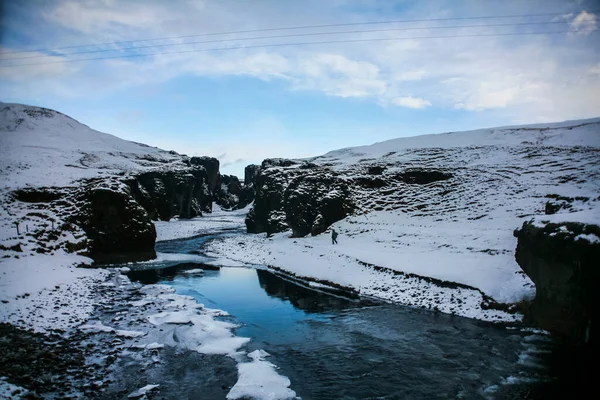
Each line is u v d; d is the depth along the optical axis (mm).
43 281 25641
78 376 13648
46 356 15000
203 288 28812
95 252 37469
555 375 14242
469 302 22453
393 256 32156
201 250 47938
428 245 33500
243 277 33094
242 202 123062
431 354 16484
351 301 25312
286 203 57125
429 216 44125
